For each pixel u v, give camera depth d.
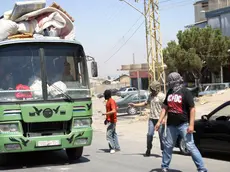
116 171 8.98
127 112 31.02
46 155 11.97
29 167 9.87
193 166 9.39
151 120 10.91
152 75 44.41
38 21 10.53
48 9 10.49
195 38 50.56
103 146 14.13
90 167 9.62
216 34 51.16
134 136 17.41
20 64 9.39
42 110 9.16
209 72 54.72
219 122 10.23
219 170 8.91
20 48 9.48
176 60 50.72
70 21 10.73
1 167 9.99
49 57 9.64
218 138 10.19
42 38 9.70
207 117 10.66
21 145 9.05
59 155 11.90
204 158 10.70
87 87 9.86
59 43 9.78
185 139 7.72
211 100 34.44
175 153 11.57
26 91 9.20
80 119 9.64
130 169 9.16
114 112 12.05
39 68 9.48
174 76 7.84
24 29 10.35
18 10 10.15
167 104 7.96
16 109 9.04
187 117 7.76
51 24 10.52
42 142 9.19
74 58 9.88
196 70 50.75
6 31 10.19
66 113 9.38
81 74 9.89
